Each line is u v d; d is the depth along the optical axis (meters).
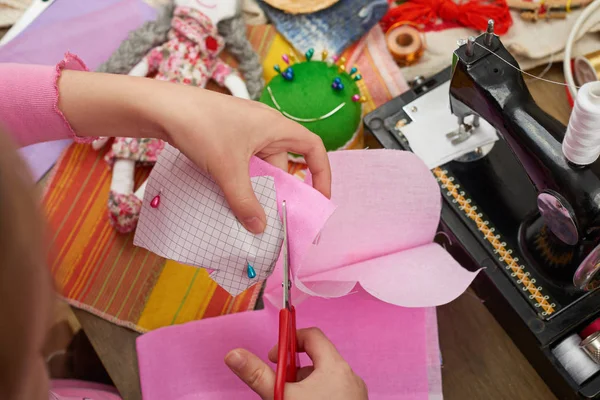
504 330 0.83
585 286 0.70
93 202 0.93
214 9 0.98
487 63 0.66
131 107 0.56
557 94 0.91
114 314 0.87
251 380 0.57
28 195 0.26
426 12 1.01
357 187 0.70
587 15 0.87
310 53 0.97
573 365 0.73
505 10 0.96
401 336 0.77
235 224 0.57
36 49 1.05
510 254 0.79
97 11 1.07
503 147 0.84
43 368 0.36
